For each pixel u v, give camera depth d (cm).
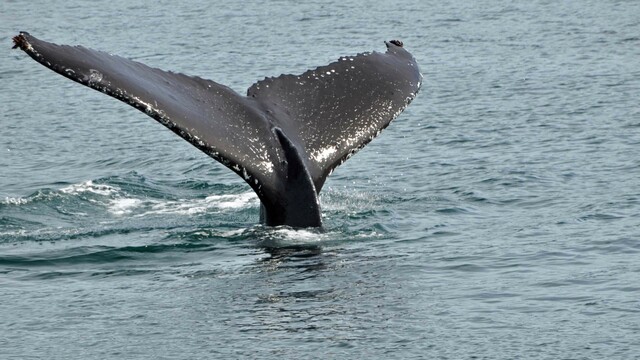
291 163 4284
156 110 3922
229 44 14300
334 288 3909
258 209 5269
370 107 4431
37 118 9256
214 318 3616
